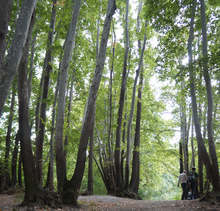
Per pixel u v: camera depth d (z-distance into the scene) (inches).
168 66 440.5
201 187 584.1
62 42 467.8
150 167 1045.8
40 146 395.5
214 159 342.3
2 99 159.2
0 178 604.1
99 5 573.0
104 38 372.2
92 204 363.3
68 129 534.9
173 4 402.6
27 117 308.0
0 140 682.8
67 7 452.8
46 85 423.5
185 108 724.7
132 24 705.6
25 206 284.5
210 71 367.9
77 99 766.5
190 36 404.8
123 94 644.1
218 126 625.0
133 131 892.6
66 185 339.6
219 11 414.6
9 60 164.9
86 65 645.3
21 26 172.6
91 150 666.8
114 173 624.1
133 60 673.6
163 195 1222.9
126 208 327.9
